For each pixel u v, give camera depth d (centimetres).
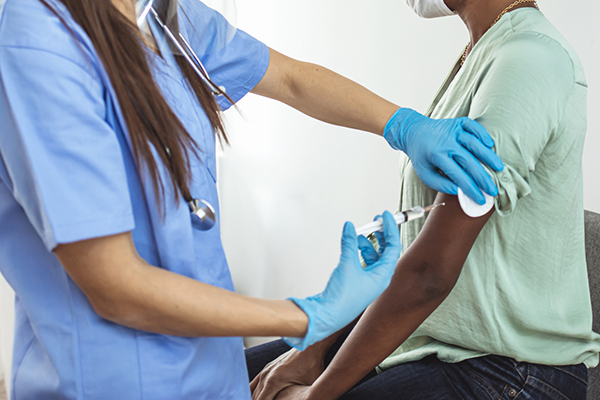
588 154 132
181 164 61
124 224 53
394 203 177
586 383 93
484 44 90
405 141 87
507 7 90
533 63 77
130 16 61
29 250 62
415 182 96
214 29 89
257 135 234
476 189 75
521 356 86
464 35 148
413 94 167
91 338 61
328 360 109
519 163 76
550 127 77
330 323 62
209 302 55
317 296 64
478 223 77
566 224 85
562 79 78
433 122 83
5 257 63
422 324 97
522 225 84
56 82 50
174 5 68
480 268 87
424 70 162
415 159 84
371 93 96
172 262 64
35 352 68
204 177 69
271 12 218
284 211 226
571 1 129
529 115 76
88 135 51
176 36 70
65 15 53
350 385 89
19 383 68
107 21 55
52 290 62
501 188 76
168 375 64
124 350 62
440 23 154
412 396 90
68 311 61
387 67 174
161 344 64
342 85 97
